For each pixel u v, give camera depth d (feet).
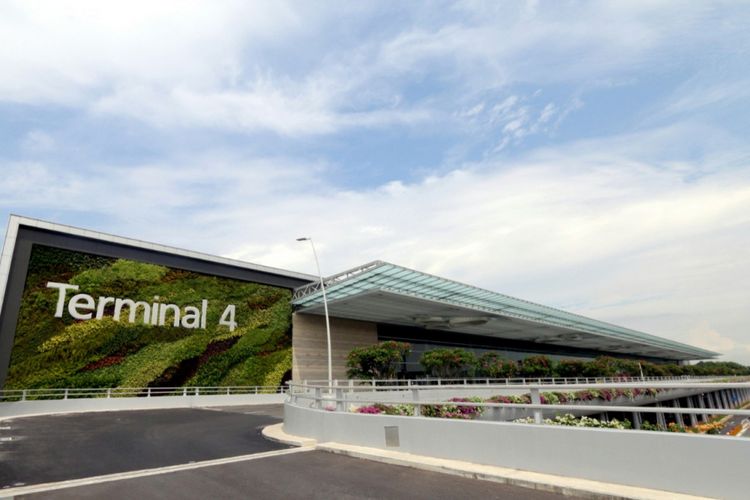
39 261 96.84
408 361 162.40
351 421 34.99
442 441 27.89
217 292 123.65
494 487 22.00
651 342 260.42
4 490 25.40
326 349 142.31
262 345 127.85
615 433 20.68
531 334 201.67
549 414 63.82
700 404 165.07
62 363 94.38
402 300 127.65
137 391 102.73
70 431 54.49
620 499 18.69
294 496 22.09
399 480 24.31
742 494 16.98
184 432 51.67
